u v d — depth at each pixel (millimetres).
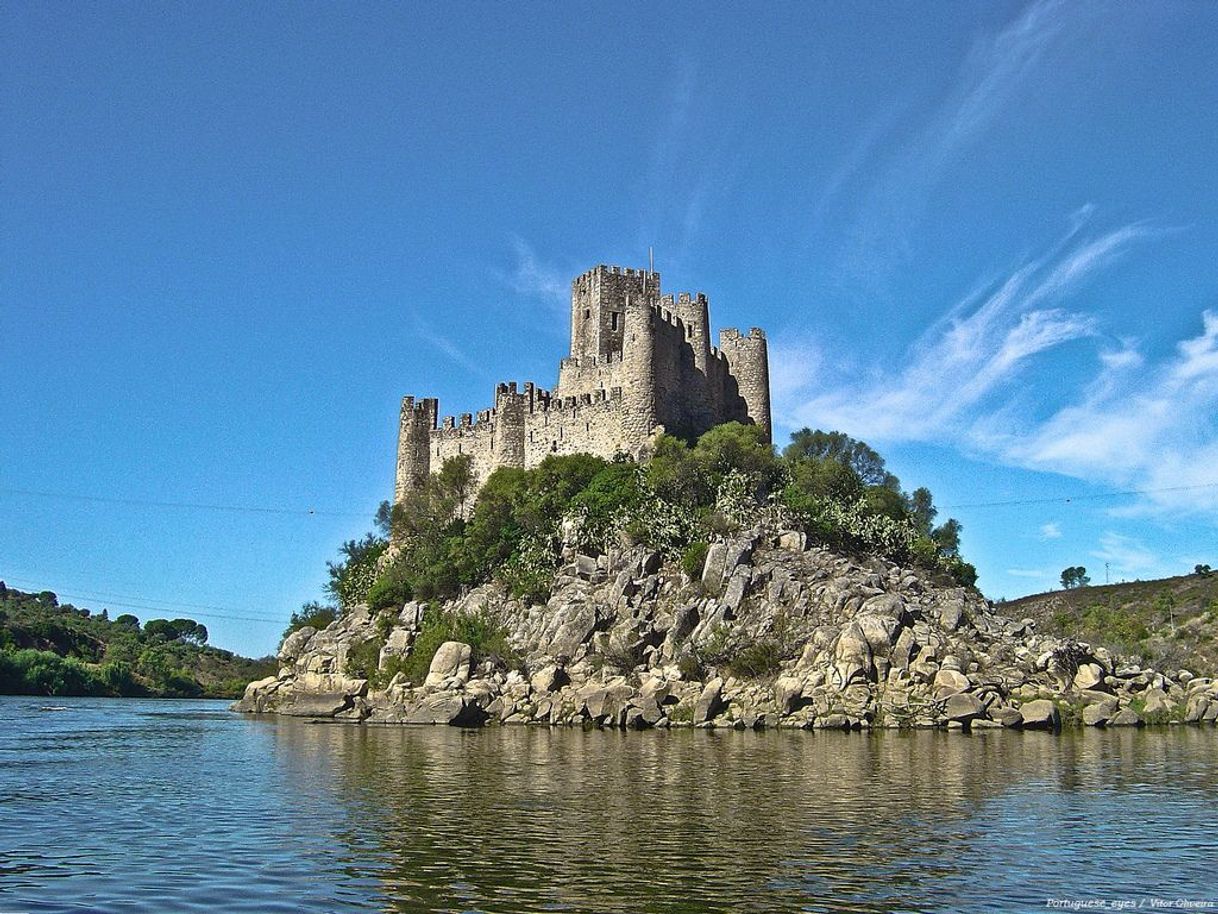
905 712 74750
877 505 107188
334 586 136625
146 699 173625
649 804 37781
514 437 124938
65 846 30500
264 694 112625
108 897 24375
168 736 74625
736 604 89188
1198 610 178375
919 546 103875
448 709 82688
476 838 31203
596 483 108812
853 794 40281
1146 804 38531
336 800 39219
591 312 130750
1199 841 31453
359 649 106312
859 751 57500
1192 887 25812
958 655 80562
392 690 94812
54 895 24578
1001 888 25516
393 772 48125
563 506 109375
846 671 78000
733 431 113312
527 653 92562
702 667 84562
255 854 29094
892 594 86000
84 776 48656
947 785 43031
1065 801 39000
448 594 108375
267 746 64250
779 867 27359
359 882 25734
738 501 101938
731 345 133875
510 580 103312
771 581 90375
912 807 37281
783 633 84500
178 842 30922
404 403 135000
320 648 112188
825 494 106750
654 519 100750
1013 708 75000
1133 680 88250
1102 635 147000
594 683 85375
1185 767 50094
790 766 49844
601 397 120375
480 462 127125
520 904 23703
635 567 96000
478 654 93438
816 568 91812
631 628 89250
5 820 35344
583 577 99500
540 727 79625
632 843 30375
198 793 41969
